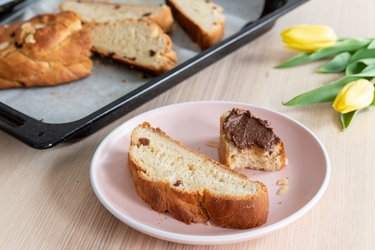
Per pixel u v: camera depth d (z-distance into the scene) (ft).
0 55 2.10
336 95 2.01
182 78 2.03
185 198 1.53
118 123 1.97
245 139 1.71
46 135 1.70
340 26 2.48
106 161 1.72
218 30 2.32
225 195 1.51
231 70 2.22
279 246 1.54
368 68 2.08
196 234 1.50
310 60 2.24
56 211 1.65
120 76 2.20
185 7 2.49
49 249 1.54
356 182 1.73
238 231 1.52
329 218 1.62
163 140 1.73
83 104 2.05
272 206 1.59
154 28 2.23
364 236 1.57
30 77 2.10
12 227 1.60
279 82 2.16
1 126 1.74
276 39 2.41
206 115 1.90
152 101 2.06
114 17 2.43
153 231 1.47
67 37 2.16
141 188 1.59
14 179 1.75
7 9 2.48
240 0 2.62
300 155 1.75
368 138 1.89
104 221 1.61
